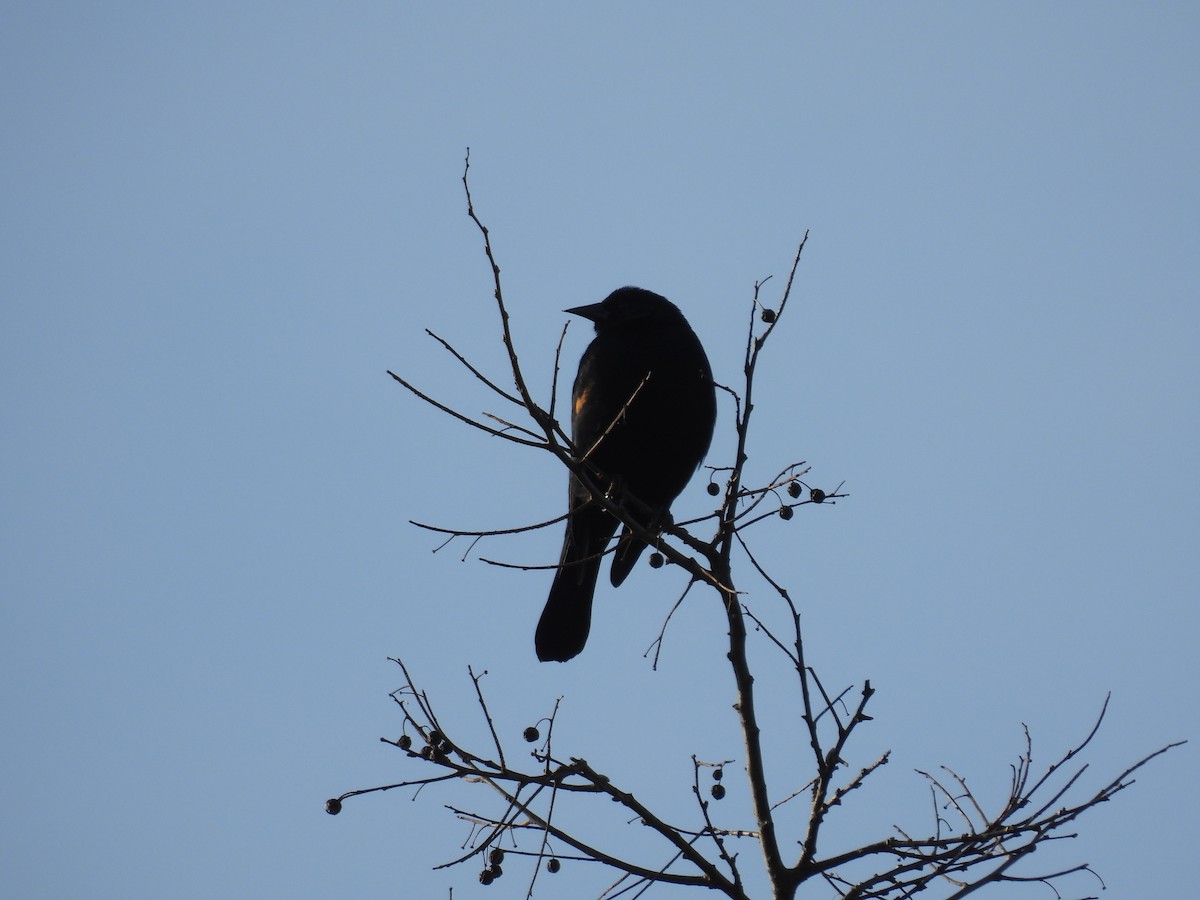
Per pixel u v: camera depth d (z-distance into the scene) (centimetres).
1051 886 829
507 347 873
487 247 867
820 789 834
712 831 832
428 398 879
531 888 841
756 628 885
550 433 890
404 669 891
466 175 870
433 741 873
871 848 833
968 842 832
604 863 842
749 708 867
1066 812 839
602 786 852
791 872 816
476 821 879
